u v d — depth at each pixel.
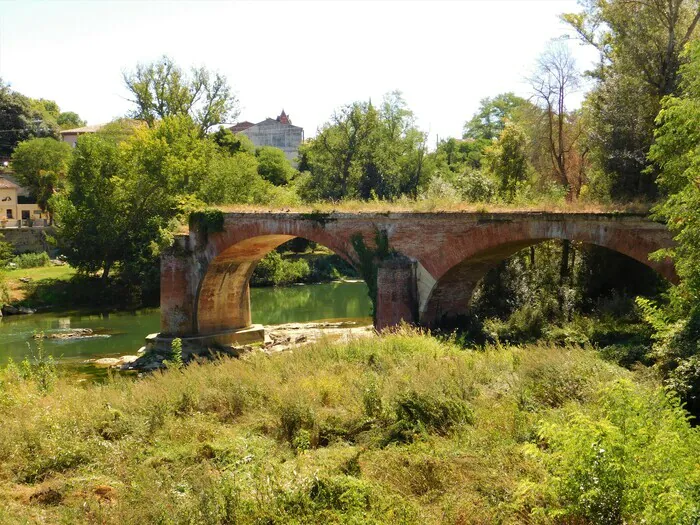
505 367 15.12
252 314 45.16
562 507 7.43
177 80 62.12
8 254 50.41
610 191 31.36
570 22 37.31
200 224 32.88
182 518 7.82
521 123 43.25
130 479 9.41
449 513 7.77
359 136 64.06
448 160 86.81
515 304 30.31
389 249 26.92
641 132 30.00
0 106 82.31
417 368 15.06
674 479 7.01
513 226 23.44
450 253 25.30
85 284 50.41
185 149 53.31
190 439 11.55
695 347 13.41
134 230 50.69
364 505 8.01
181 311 33.00
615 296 28.70
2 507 8.66
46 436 11.45
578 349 16.88
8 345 34.50
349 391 13.64
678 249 14.24
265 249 33.59
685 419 8.91
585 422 8.05
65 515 8.19
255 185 55.22
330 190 63.66
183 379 15.66
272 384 14.48
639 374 14.11
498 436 10.41
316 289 58.28
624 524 6.96
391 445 10.46
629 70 30.84
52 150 72.50
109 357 31.69
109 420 12.59
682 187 14.34
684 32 30.42
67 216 49.31
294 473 9.01
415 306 26.38
